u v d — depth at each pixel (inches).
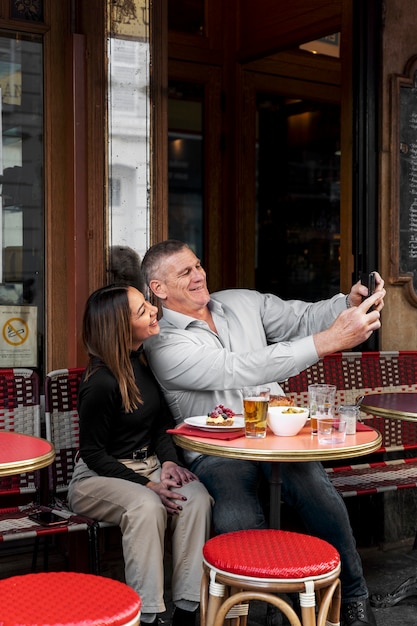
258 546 101.3
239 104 223.1
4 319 155.1
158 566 115.3
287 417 112.0
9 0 152.2
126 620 80.1
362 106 174.2
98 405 122.4
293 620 94.2
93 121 151.6
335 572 97.3
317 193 240.4
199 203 225.9
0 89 152.6
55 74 156.2
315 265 241.3
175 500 120.6
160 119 157.3
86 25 152.6
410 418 128.3
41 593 83.7
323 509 122.1
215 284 227.9
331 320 143.1
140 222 156.6
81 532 149.3
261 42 214.4
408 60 178.7
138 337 126.5
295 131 233.6
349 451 105.1
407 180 179.5
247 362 124.8
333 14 193.6
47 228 156.9
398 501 174.1
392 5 175.9
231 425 115.3
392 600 142.9
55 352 158.1
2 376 138.3
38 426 139.5
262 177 229.8
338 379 166.9
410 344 183.2
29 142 156.0
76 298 153.6
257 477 130.0
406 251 180.4
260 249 231.1
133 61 154.6
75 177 153.2
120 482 121.1
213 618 97.4
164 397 133.9
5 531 119.3
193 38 217.9
